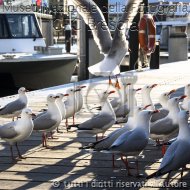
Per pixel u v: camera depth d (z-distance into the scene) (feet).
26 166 20.61
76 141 24.53
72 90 26.86
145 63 58.49
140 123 18.65
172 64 63.26
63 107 25.68
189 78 48.52
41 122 23.03
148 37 52.16
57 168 20.22
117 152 17.97
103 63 35.29
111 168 20.08
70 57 51.16
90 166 20.40
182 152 16.56
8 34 54.08
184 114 17.29
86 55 53.26
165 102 24.89
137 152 18.25
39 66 49.60
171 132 21.11
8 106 28.02
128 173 19.10
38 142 24.49
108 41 36.94
